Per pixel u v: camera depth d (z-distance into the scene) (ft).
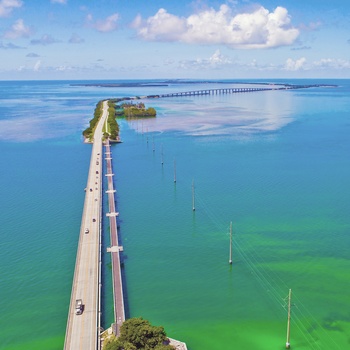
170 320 239.91
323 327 230.68
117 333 217.97
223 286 271.49
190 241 336.29
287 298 255.29
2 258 311.88
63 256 314.96
